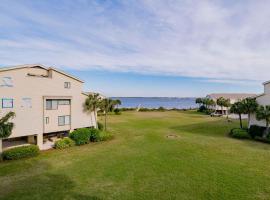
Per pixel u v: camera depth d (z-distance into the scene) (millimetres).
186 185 17203
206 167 21391
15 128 27406
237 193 15797
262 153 26578
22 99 28078
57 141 30375
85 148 30031
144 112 95000
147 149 28781
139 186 17125
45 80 30531
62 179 18719
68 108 33844
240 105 38906
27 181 18375
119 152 27391
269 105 34344
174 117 72438
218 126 50000
